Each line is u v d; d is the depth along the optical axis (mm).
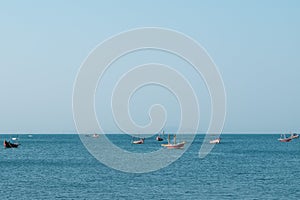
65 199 54000
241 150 164875
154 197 55000
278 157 125500
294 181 69750
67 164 98500
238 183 67062
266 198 54688
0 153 145500
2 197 55219
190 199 53625
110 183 66250
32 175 77875
